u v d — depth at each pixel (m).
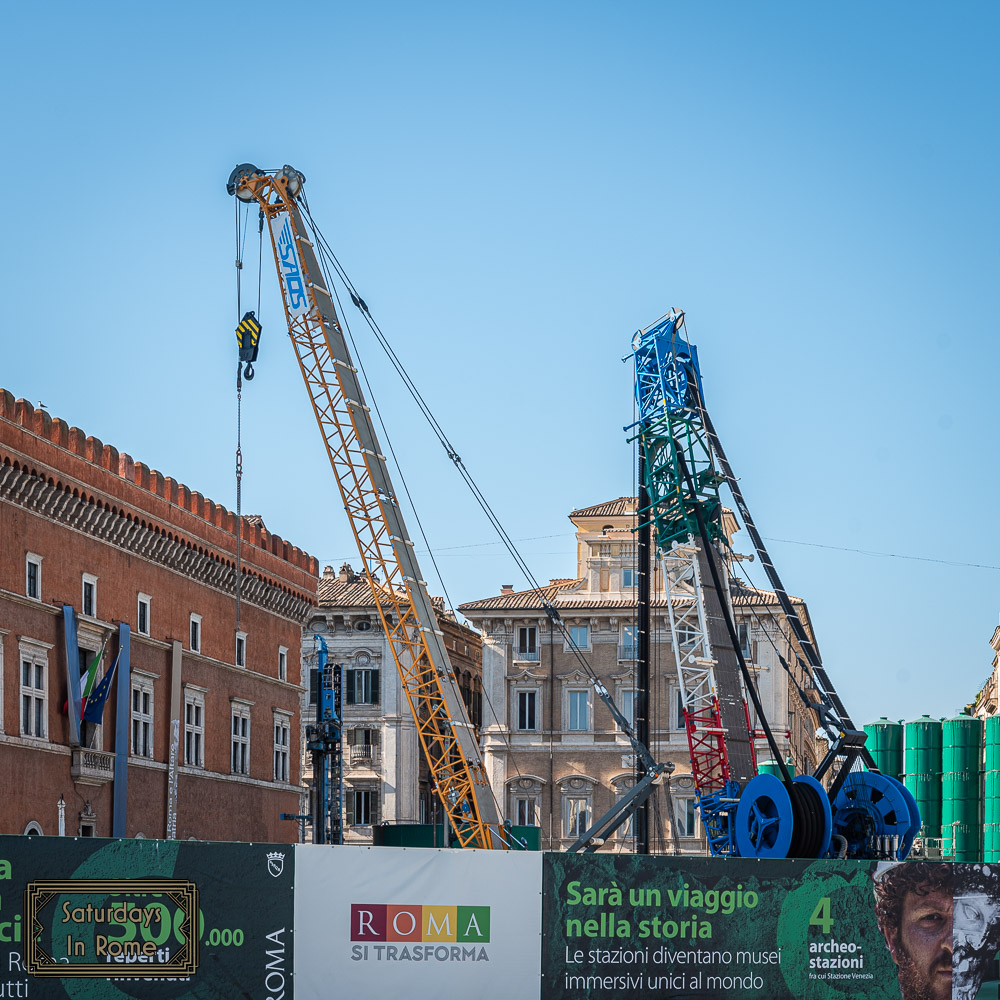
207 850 26.64
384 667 107.06
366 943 26.97
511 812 103.12
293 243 63.09
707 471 68.38
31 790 53.78
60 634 57.03
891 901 28.80
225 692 73.06
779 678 102.06
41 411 55.94
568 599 105.75
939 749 95.75
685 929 28.08
